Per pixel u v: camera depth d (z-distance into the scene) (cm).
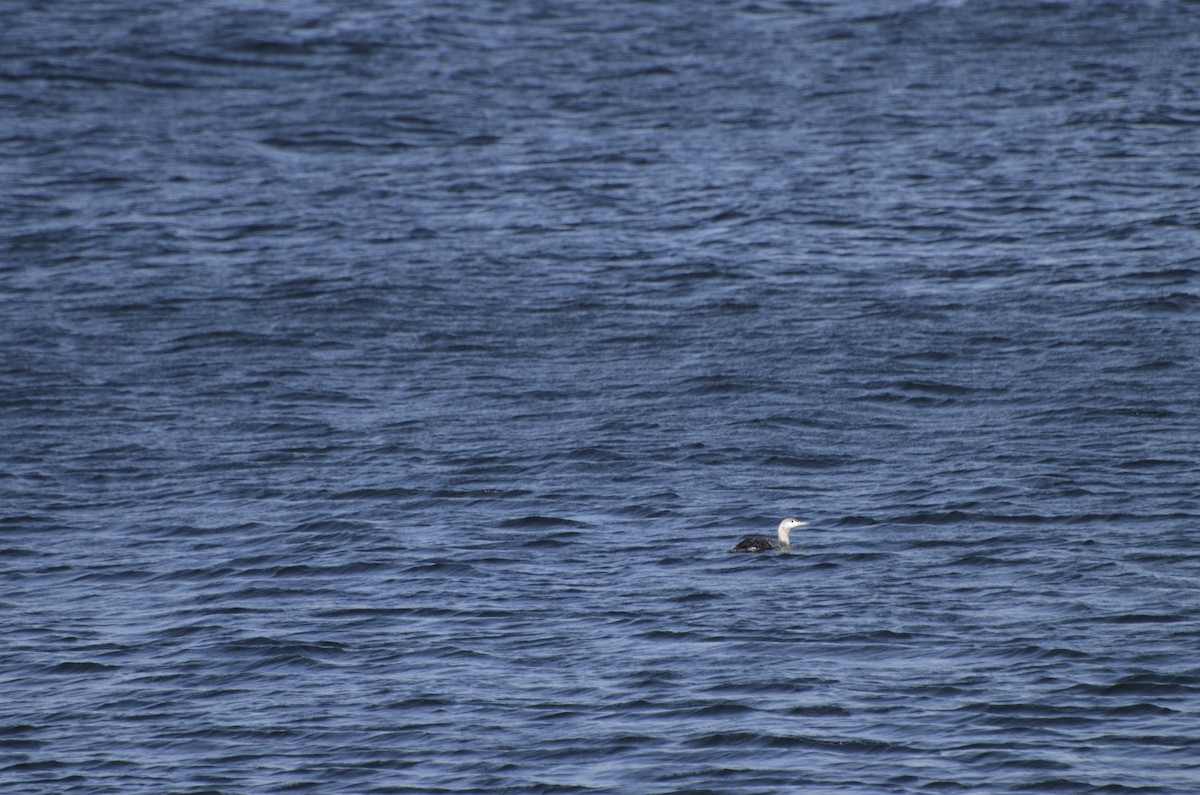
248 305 10919
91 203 13100
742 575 6850
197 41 17788
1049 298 10638
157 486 8188
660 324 10444
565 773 5319
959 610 6412
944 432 8619
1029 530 7231
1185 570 6725
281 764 5444
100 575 7125
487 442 8662
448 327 10481
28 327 10519
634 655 6125
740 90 16175
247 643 6366
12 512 7850
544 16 19025
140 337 10381
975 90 15875
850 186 13250
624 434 8712
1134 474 7888
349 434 8844
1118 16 18250
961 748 5359
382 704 5828
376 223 12606
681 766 5331
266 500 7962
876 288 10988
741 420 8856
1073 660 5928
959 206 12669
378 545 7331
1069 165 13525
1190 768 5184
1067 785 5116
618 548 7231
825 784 5175
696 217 12600
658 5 19425
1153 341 9825
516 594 6750
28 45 17425
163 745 5597
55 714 5834
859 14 18788
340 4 19412
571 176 13712
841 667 5966
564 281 11281
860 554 7038
